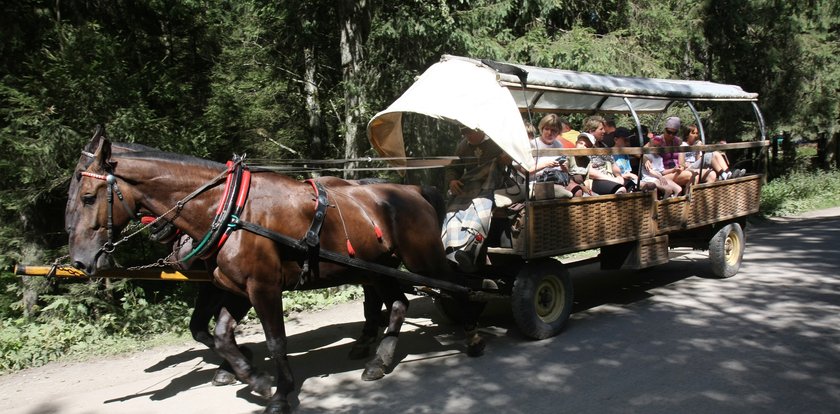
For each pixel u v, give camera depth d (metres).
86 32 7.22
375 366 5.32
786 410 4.37
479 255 6.02
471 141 6.14
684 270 9.29
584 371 5.28
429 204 5.78
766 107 20.58
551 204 5.93
